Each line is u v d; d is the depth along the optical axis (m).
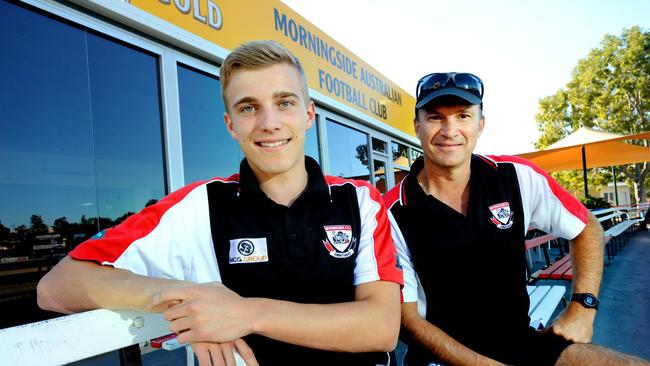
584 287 1.71
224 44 2.62
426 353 1.55
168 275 1.09
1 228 1.63
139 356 0.88
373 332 1.00
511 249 1.64
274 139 1.13
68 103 1.86
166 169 2.26
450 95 1.56
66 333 0.74
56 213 1.80
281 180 1.20
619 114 22.06
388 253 1.20
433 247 1.60
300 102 1.18
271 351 1.09
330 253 1.14
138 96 2.17
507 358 1.55
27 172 1.71
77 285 0.90
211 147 2.60
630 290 4.61
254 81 1.12
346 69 4.44
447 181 1.67
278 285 1.11
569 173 25.31
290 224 1.13
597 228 1.77
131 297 0.84
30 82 1.74
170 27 2.25
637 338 3.07
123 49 2.11
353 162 4.64
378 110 5.28
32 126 1.73
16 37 1.70
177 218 1.12
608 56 22.27
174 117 2.32
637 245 8.91
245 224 1.14
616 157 11.47
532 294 2.83
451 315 1.62
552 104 24.28
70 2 1.87
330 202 1.21
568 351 1.46
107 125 2.02
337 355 1.11
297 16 3.51
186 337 0.82
